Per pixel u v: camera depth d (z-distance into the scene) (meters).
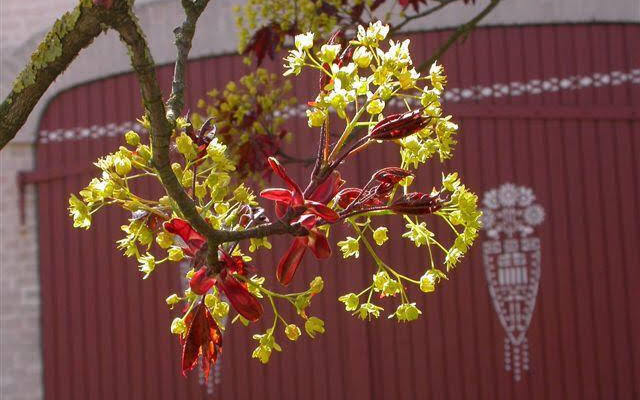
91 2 1.28
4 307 7.29
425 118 1.31
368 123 1.33
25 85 1.33
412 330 7.03
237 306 1.26
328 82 1.38
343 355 7.02
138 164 1.35
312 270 6.96
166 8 7.01
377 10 6.80
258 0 3.76
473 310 7.02
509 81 7.01
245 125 3.65
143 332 7.20
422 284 1.42
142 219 1.36
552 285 7.01
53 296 7.30
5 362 7.31
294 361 7.04
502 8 6.96
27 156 7.29
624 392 6.96
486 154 7.02
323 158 1.31
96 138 7.25
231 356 7.09
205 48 7.06
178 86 1.49
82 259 7.28
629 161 7.00
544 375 7.00
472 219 1.40
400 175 1.34
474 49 7.02
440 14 6.91
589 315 7.01
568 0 6.95
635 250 7.00
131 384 7.21
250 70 7.05
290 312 6.99
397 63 1.31
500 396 7.00
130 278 7.23
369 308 1.43
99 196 1.33
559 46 7.00
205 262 1.26
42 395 7.29
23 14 7.12
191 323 1.33
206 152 1.44
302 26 3.71
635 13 6.95
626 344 6.98
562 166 7.02
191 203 1.18
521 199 7.01
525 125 7.02
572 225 7.01
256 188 6.58
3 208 7.27
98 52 7.22
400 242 6.94
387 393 7.02
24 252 7.30
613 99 7.00
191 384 7.14
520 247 7.01
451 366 7.02
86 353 7.27
